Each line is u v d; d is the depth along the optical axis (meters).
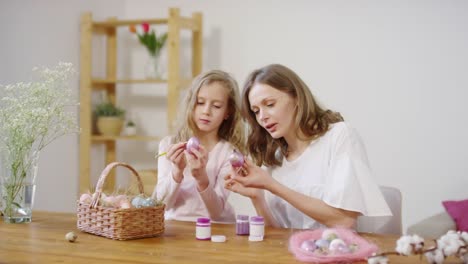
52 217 2.21
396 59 4.17
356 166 2.01
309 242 1.57
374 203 1.93
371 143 4.23
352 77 4.27
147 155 4.80
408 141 4.16
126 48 4.86
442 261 1.39
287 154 2.29
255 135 2.27
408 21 4.14
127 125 4.58
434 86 4.11
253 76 2.16
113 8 4.78
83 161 4.34
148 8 4.82
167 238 1.83
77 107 4.40
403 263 1.50
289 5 4.41
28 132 2.09
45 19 4.11
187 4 4.70
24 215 2.10
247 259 1.55
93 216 1.86
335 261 1.50
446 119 4.09
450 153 4.08
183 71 4.72
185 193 2.40
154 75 4.45
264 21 4.48
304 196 1.95
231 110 2.44
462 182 4.06
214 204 2.26
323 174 2.14
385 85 4.20
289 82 2.10
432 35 4.10
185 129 2.39
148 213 1.83
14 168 2.08
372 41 4.22
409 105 4.15
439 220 3.46
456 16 4.05
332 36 4.30
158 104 4.80
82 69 4.34
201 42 4.48
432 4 4.09
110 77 4.68
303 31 4.38
